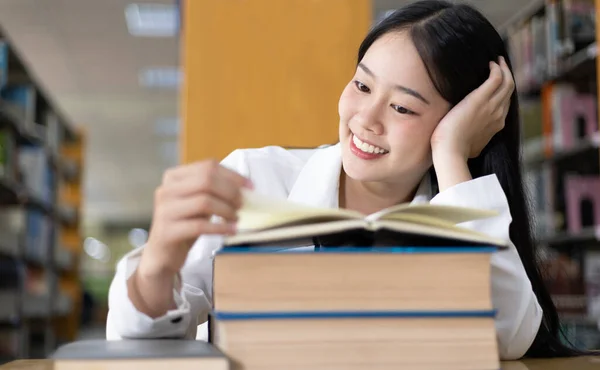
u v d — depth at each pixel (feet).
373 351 2.12
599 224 10.79
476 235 2.27
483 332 2.19
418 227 2.18
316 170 3.75
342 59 9.08
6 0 18.84
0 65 13.57
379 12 18.21
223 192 2.21
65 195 21.61
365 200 3.75
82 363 1.86
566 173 11.19
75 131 21.52
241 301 2.09
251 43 9.03
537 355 3.40
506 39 12.50
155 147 35.88
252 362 2.05
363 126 3.29
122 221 65.72
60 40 21.86
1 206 15.89
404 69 3.20
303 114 8.98
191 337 3.13
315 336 2.09
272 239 2.08
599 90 9.54
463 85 3.31
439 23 3.25
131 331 2.57
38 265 17.40
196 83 8.91
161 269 2.45
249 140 8.89
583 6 10.66
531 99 12.18
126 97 27.78
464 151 3.31
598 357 3.36
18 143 16.28
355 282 2.14
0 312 14.19
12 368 2.72
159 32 21.12
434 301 2.17
